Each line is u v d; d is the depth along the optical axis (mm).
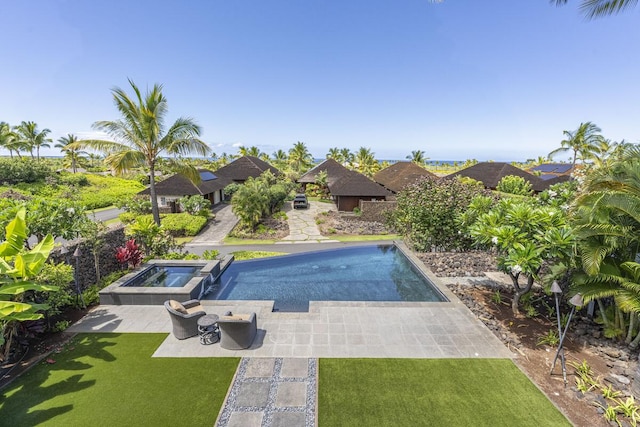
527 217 7785
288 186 37875
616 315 7469
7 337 6559
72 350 7117
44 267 8039
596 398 5621
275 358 6801
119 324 8344
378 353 6992
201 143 17922
